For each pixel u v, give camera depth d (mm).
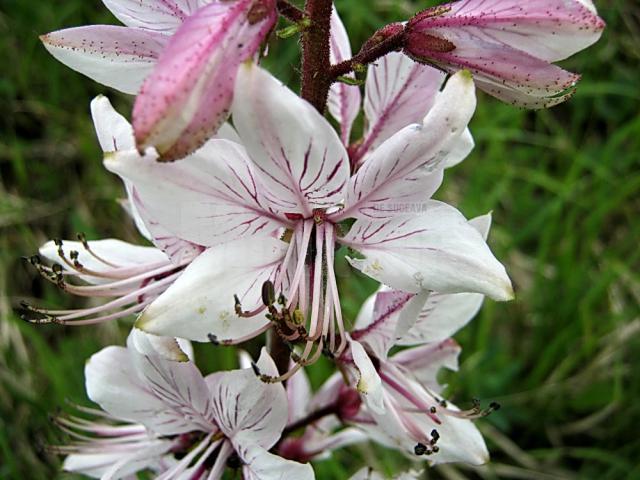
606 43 213
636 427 175
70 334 184
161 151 67
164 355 89
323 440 123
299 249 87
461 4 82
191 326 78
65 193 201
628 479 163
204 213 82
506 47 81
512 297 78
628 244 191
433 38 84
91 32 89
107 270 98
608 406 174
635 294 186
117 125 89
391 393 103
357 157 102
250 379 92
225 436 104
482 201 191
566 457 179
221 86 69
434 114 76
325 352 91
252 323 82
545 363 177
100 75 91
